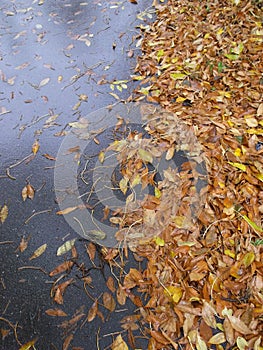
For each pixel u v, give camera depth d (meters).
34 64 1.76
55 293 1.01
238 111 1.38
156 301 0.97
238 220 1.08
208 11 1.88
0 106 1.56
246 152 1.24
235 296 0.95
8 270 1.07
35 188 1.26
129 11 2.03
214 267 1.00
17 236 1.14
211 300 0.95
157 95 1.52
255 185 1.15
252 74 1.52
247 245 1.02
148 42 1.80
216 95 1.46
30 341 0.94
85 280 1.03
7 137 1.43
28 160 1.35
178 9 1.94
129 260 1.06
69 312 0.98
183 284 0.98
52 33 1.94
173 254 1.04
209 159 1.24
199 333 0.90
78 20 2.01
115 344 0.91
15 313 0.99
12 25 2.01
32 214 1.19
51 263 1.07
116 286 1.01
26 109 1.55
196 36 1.75
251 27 1.75
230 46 1.67
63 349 0.92
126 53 1.78
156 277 1.00
